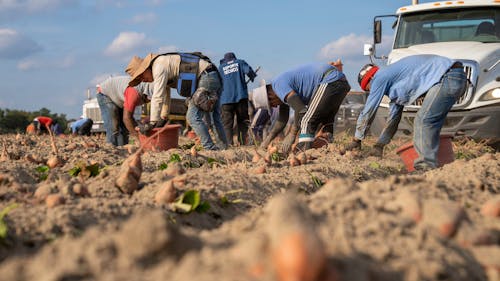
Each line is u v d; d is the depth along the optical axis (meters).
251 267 1.54
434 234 2.00
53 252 1.87
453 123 8.49
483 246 2.04
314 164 5.56
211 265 1.62
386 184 2.66
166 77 6.58
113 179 3.58
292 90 6.82
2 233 2.37
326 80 6.72
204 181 3.84
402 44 9.73
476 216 2.45
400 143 8.84
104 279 1.63
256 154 5.54
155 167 5.25
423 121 5.48
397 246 1.88
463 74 5.50
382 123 9.17
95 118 19.23
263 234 1.66
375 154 6.41
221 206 3.48
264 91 7.39
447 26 9.47
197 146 7.95
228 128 8.65
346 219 2.08
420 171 5.41
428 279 1.72
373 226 1.98
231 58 8.56
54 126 15.83
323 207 2.20
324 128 7.23
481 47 8.72
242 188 3.87
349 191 2.48
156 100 6.62
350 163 5.83
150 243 1.72
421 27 9.63
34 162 5.25
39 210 2.82
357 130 6.21
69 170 4.62
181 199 3.12
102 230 2.26
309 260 1.39
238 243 1.79
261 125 10.97
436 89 5.42
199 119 6.86
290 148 6.91
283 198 1.62
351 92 16.17
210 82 6.69
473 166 4.22
